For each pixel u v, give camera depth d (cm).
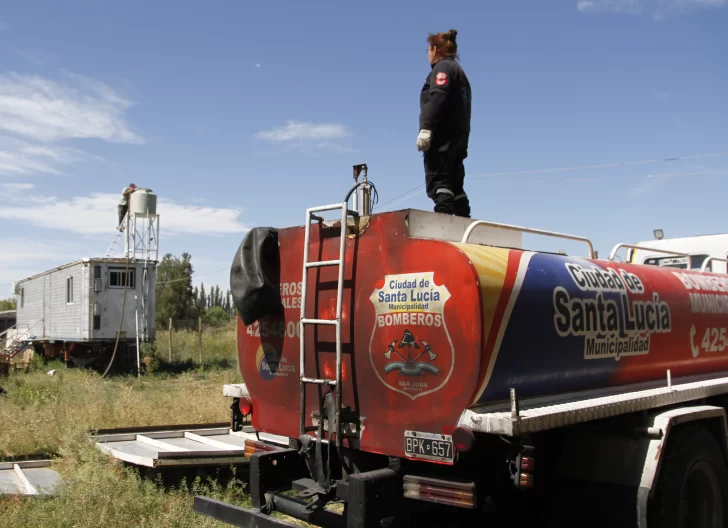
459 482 378
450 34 588
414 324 399
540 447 463
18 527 556
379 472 407
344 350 434
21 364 2327
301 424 445
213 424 979
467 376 374
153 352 2506
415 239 403
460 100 565
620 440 459
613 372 486
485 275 381
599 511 457
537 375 414
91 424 1001
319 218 463
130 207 2341
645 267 570
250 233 498
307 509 439
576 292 452
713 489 493
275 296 490
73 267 2341
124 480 662
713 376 621
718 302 635
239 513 450
